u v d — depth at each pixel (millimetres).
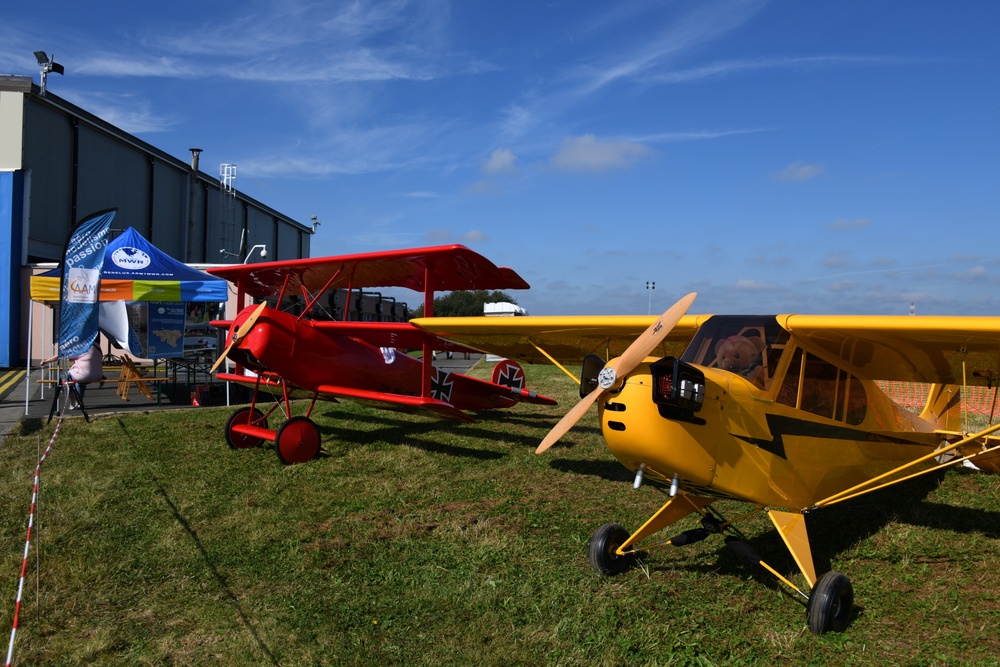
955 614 3875
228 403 12375
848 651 3482
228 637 3527
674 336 5898
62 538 4980
